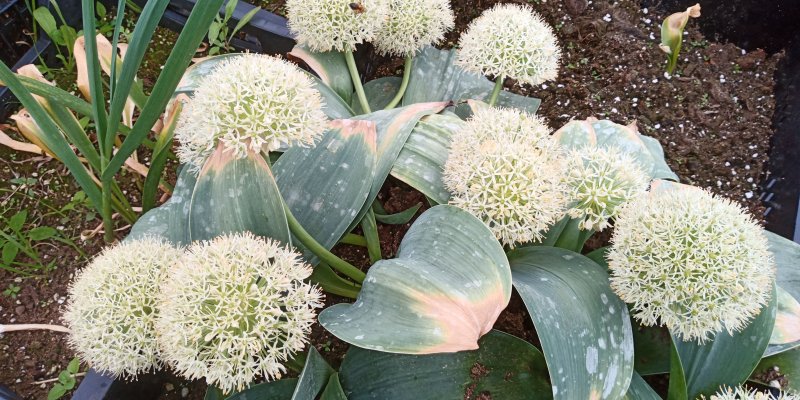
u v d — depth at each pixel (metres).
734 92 0.49
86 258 0.41
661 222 0.25
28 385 0.35
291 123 0.25
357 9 0.37
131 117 0.43
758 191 0.44
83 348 0.27
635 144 0.37
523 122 0.30
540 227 0.28
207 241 0.27
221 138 0.25
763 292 0.26
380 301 0.25
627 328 0.27
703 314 0.25
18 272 0.40
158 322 0.24
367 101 0.47
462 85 0.46
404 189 0.43
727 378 0.28
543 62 0.37
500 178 0.27
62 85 0.48
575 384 0.24
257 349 0.22
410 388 0.29
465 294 0.24
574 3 0.53
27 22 0.49
